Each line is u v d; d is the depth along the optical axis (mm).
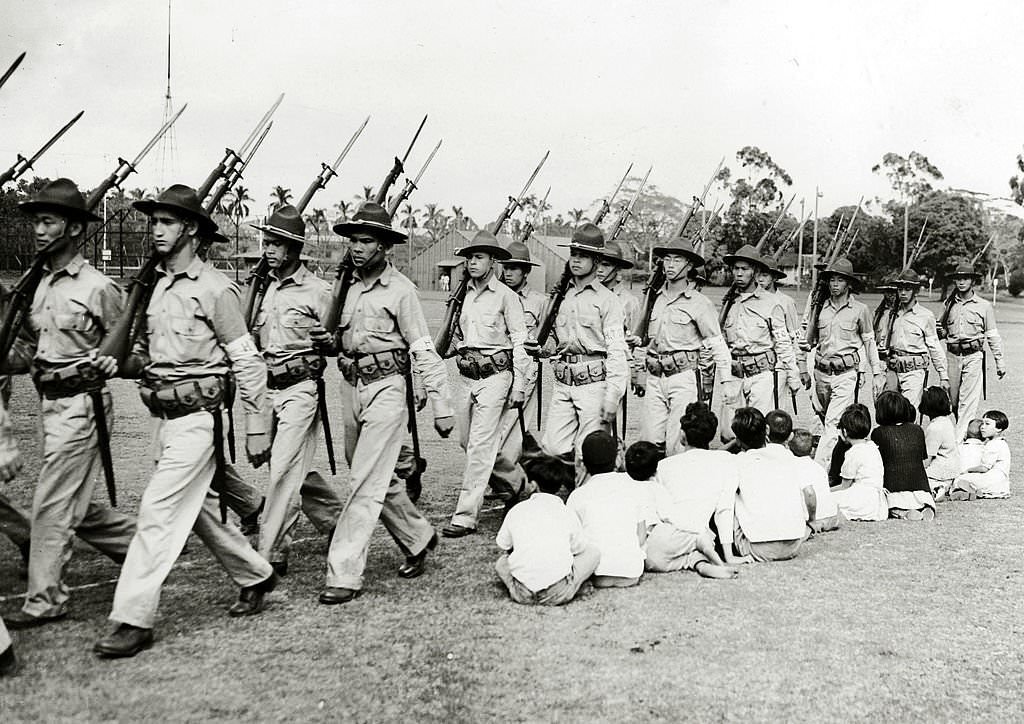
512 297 7262
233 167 6309
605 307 7355
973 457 8859
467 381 7254
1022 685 4305
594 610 5262
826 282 10672
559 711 3979
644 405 8727
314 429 6074
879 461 7805
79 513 4984
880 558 6430
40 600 4797
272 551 5797
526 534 5371
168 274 4852
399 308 5676
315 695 4070
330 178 7285
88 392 4922
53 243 4969
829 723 3916
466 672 4355
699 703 4074
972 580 5895
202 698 4000
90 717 3791
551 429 7648
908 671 4445
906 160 43812
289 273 6059
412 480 8008
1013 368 20453
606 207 9781
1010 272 49625
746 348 9633
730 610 5277
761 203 30125
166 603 5199
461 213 58469
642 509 5902
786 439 6789
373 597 5426
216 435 4840
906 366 11445
